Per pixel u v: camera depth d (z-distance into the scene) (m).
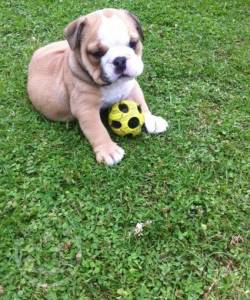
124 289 0.44
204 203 0.51
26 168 0.55
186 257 0.46
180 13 0.83
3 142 0.58
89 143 0.58
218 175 0.54
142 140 0.58
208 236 0.48
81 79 0.55
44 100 0.60
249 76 0.69
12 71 0.69
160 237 0.48
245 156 0.57
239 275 0.45
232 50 0.74
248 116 0.62
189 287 0.43
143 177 0.54
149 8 0.84
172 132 0.60
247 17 0.83
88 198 0.52
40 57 0.63
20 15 0.83
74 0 0.87
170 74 0.69
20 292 0.43
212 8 0.85
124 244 0.47
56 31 0.79
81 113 0.56
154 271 0.45
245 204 0.51
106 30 0.51
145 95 0.66
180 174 0.54
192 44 0.76
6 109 0.63
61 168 0.55
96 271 0.45
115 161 0.55
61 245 0.47
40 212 0.50
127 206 0.51
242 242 0.47
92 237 0.48
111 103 0.58
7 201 0.51
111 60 0.51
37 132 0.60
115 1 0.86
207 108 0.64
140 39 0.56
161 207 0.50
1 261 0.46
